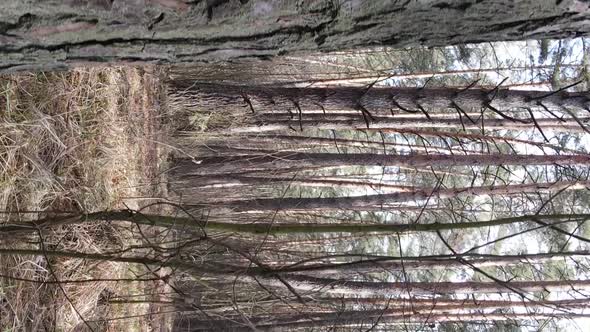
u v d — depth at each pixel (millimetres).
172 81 6156
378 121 6352
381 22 1469
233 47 1559
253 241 7121
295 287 5828
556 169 6504
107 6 1379
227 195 9664
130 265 5121
